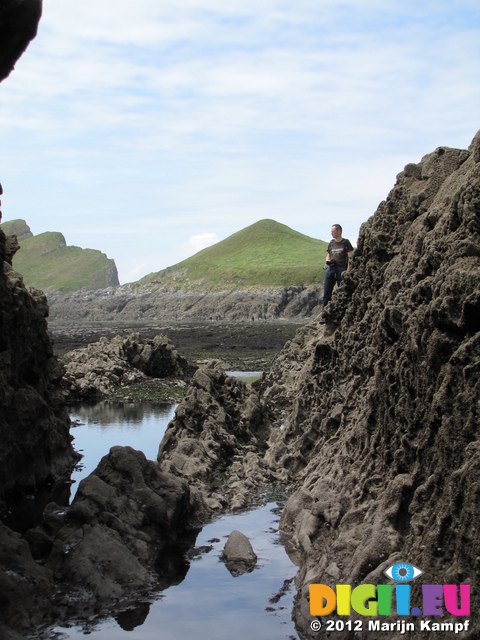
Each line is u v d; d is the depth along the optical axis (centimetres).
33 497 1229
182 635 738
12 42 811
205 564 934
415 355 842
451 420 726
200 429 1508
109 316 15475
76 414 2117
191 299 15062
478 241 807
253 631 750
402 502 796
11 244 1415
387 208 1277
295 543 998
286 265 15762
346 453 1023
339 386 1342
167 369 2900
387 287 1060
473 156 935
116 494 1010
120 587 841
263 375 2447
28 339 1317
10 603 761
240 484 1291
